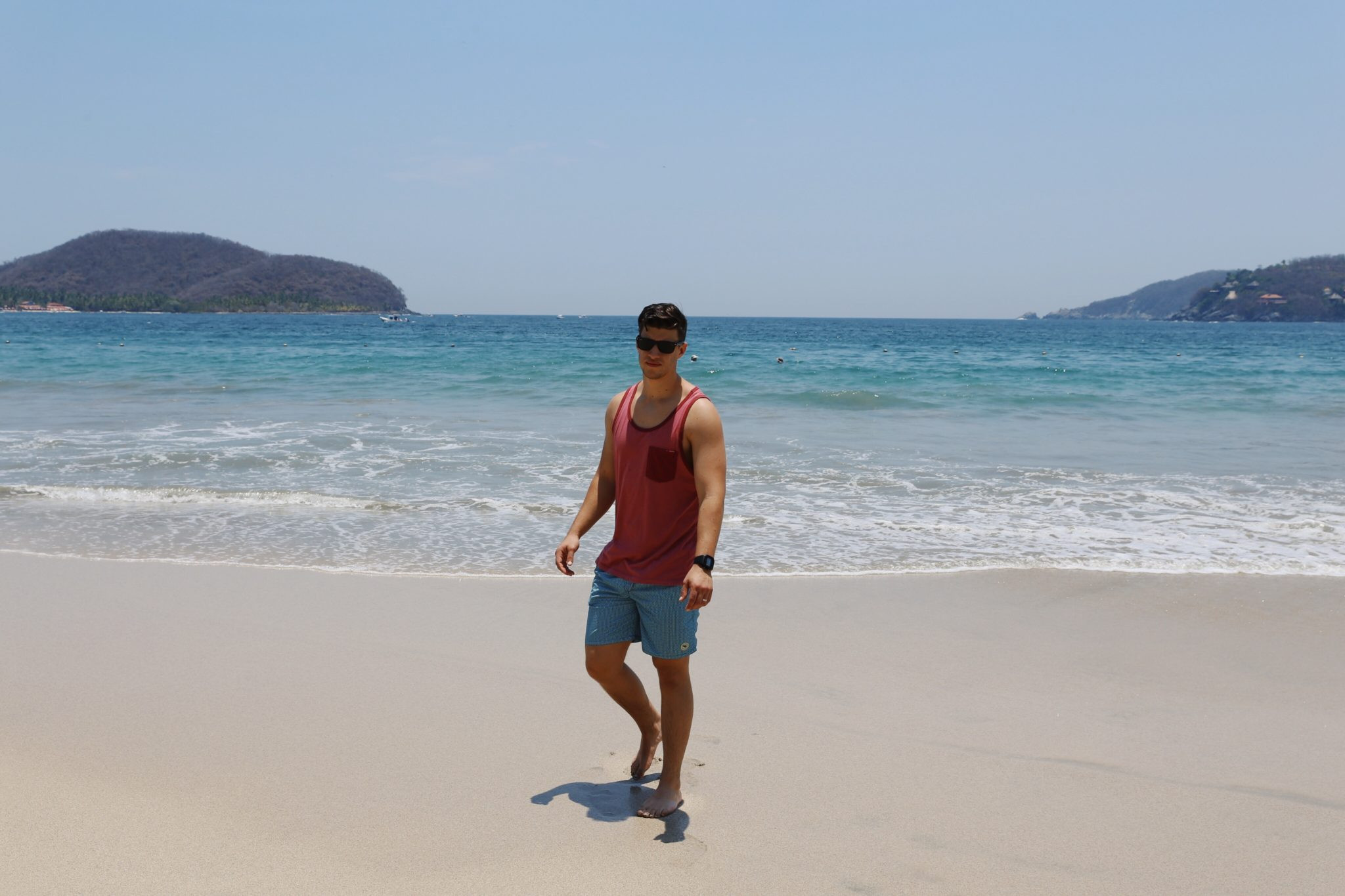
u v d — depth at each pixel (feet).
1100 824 10.83
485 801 11.00
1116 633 18.12
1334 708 14.67
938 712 14.28
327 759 12.05
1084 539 25.48
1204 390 71.56
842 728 13.55
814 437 44.55
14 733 12.63
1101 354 145.89
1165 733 13.62
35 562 22.16
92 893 8.86
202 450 38.70
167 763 11.80
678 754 10.91
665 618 10.48
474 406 56.18
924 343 206.69
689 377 82.07
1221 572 22.21
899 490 31.96
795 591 20.68
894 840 10.34
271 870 9.37
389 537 25.14
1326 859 10.12
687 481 10.43
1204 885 9.59
